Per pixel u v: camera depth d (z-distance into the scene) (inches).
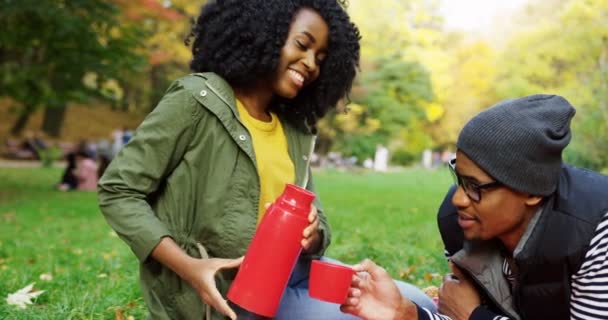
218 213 86.6
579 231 77.8
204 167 87.4
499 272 87.1
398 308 81.6
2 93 537.6
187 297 87.2
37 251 253.0
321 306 93.0
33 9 441.4
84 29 482.3
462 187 79.7
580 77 876.6
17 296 147.6
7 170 786.8
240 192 87.0
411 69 1187.3
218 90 87.7
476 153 76.2
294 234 78.1
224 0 93.0
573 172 83.0
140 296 146.6
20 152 986.7
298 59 92.7
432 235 249.3
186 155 87.4
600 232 77.6
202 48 95.3
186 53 924.0
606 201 78.8
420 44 1334.9
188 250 87.6
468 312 90.0
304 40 92.3
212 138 87.0
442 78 1291.8
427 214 367.6
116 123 1344.7
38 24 467.2
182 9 930.7
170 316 88.7
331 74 97.4
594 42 837.2
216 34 92.5
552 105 77.5
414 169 1256.8
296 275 97.7
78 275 180.7
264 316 79.4
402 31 1283.2
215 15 93.7
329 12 94.1
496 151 75.4
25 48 496.4
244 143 87.0
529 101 78.2
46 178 701.9
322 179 838.5
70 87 549.0
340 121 1179.3
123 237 84.9
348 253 203.0
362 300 81.8
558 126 76.3
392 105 1173.7
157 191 89.7
